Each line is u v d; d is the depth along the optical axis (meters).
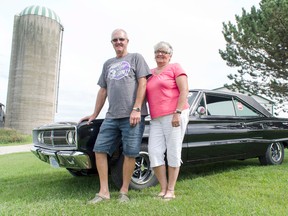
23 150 13.73
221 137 4.66
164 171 3.30
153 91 3.27
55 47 30.81
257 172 4.72
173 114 3.17
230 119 4.89
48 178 4.94
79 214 2.58
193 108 4.43
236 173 4.73
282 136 5.81
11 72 29.95
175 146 3.18
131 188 3.62
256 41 12.16
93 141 3.41
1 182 4.73
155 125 3.32
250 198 3.13
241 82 14.59
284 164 5.77
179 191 3.52
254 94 14.48
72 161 3.37
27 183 4.51
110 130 3.20
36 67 29.19
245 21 12.94
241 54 13.52
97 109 3.52
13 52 30.05
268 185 3.80
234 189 3.60
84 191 3.73
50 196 3.48
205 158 4.46
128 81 3.20
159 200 3.01
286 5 10.70
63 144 3.52
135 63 3.26
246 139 5.06
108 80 3.33
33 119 28.80
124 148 3.17
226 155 4.77
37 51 29.33
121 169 3.48
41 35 29.62
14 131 23.42
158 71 3.38
